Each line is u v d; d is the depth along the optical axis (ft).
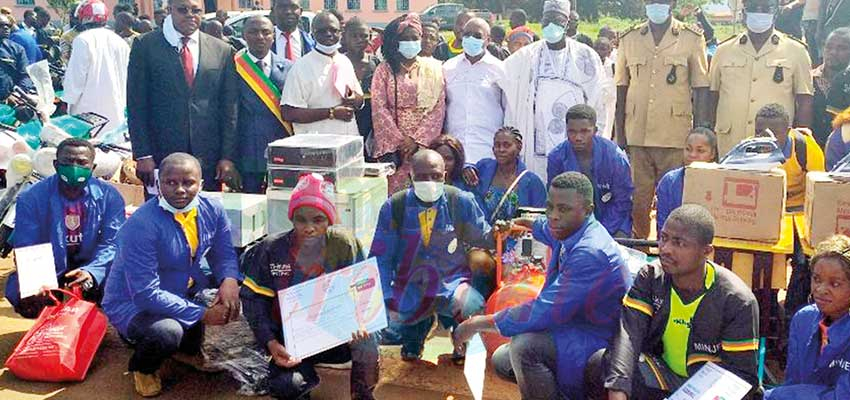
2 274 20.17
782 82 20.18
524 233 14.66
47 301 15.39
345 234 13.14
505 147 16.66
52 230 15.75
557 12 19.56
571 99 19.89
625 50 21.38
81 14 26.35
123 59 26.43
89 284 15.48
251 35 19.25
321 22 18.92
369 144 20.52
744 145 14.33
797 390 11.13
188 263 14.37
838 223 13.19
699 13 38.22
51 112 25.76
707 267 11.05
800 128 18.97
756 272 13.85
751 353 10.87
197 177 13.92
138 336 13.57
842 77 20.15
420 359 14.73
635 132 21.18
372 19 123.75
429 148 16.60
